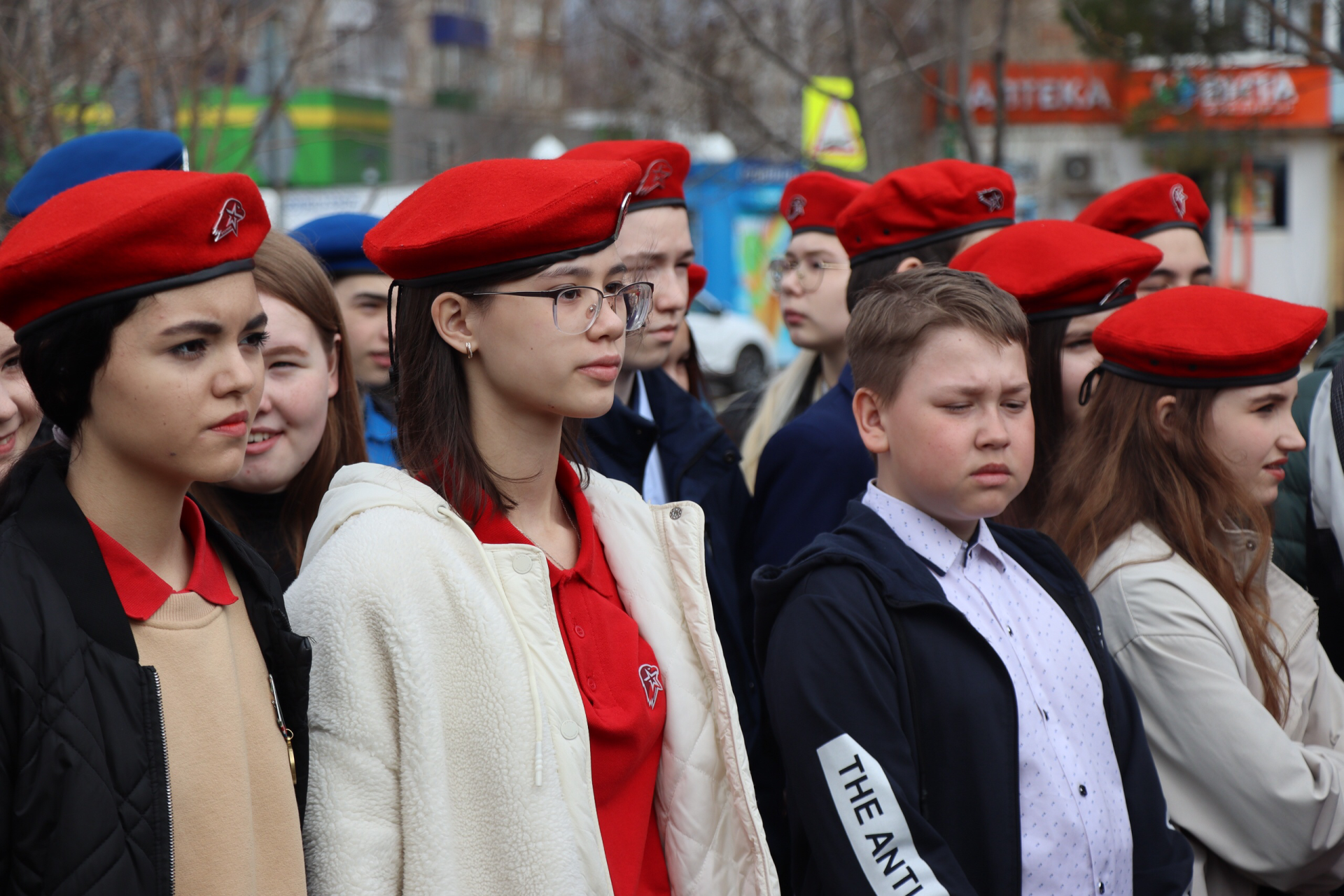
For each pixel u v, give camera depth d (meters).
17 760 1.23
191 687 1.36
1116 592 2.29
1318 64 5.22
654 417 2.97
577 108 16.58
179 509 1.42
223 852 1.34
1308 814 2.04
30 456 1.39
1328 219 15.82
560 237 1.58
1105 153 16.30
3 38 4.64
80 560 1.31
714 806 1.75
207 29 5.42
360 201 12.03
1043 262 2.77
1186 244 3.52
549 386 1.60
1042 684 1.99
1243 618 2.28
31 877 1.21
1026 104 16.31
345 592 1.51
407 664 1.49
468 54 19.06
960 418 1.98
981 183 3.17
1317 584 2.77
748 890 1.75
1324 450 2.73
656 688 1.74
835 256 3.55
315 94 17.02
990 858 1.81
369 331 3.24
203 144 6.54
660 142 2.95
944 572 2.01
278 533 2.27
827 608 1.88
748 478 3.70
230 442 1.37
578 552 1.79
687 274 3.20
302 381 2.21
